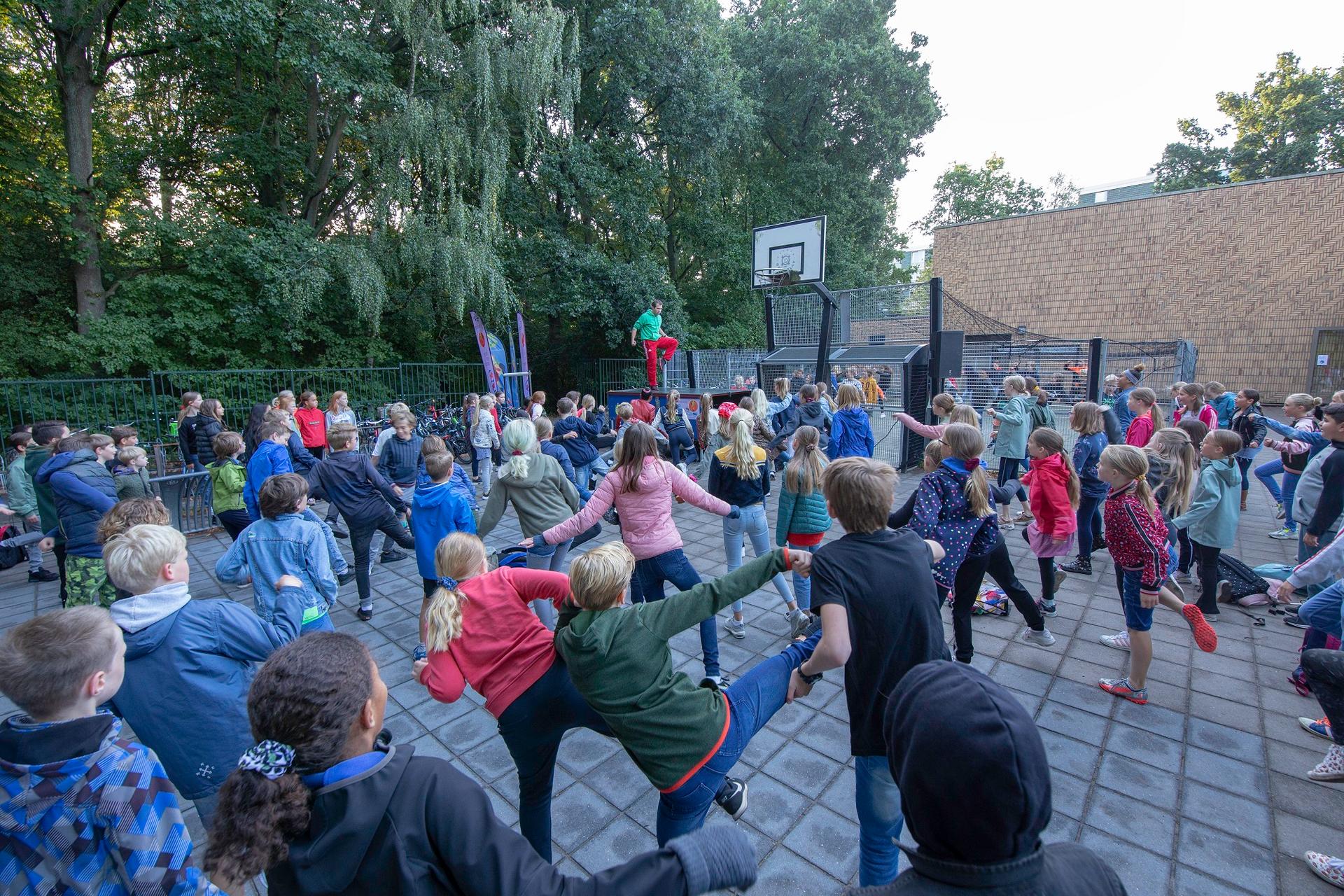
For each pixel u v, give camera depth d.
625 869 1.10
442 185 13.51
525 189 16.61
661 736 1.93
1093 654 4.21
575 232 19.00
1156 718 3.47
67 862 1.45
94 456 4.45
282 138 14.78
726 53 18.88
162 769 1.57
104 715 1.51
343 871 1.07
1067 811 2.80
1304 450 6.14
